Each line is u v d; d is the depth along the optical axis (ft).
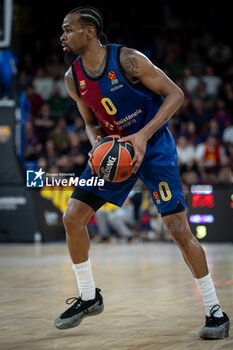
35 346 10.47
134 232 43.52
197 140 49.96
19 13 49.06
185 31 62.44
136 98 11.50
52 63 56.59
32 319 13.10
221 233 38.83
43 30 60.64
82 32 11.16
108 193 11.80
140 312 13.80
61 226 42.34
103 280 20.27
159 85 11.32
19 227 39.81
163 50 59.47
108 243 42.14
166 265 25.73
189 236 11.43
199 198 39.06
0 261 28.17
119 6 63.46
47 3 61.00
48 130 49.32
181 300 15.52
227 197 38.83
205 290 11.23
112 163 10.80
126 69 11.22
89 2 63.31
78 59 11.71
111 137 11.15
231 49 61.82
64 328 11.69
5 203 39.86
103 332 11.65
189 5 63.57
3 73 39.04
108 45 11.41
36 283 19.72
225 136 50.08
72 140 46.03
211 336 10.83
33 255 31.50
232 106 53.98
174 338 10.96
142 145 10.95
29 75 56.75
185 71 55.83
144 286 18.54
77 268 11.92
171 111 11.24
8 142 38.70
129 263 26.78
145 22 62.90
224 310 13.58
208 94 55.83
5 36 37.32
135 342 10.69
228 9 63.21
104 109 11.78
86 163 43.50
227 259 27.96
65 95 53.83
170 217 11.50
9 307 14.73
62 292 17.44
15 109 38.37
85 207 11.73
